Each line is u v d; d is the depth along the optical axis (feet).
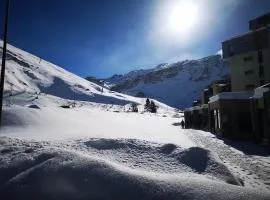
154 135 71.26
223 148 55.11
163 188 18.07
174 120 222.07
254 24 162.30
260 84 150.10
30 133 52.60
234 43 160.35
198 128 132.16
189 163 26.37
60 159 21.89
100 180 19.03
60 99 364.58
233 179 24.31
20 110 72.49
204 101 169.27
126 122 132.46
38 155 23.71
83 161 21.15
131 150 29.35
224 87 157.07
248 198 17.24
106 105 415.85
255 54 152.76
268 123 57.41
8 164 23.02
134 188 18.21
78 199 17.84
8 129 56.29
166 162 26.58
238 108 79.87
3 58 39.11
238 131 77.51
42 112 78.54
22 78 541.34
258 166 36.86
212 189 18.01
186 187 18.12
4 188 19.56
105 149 29.91
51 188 18.79
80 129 66.54
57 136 49.16
